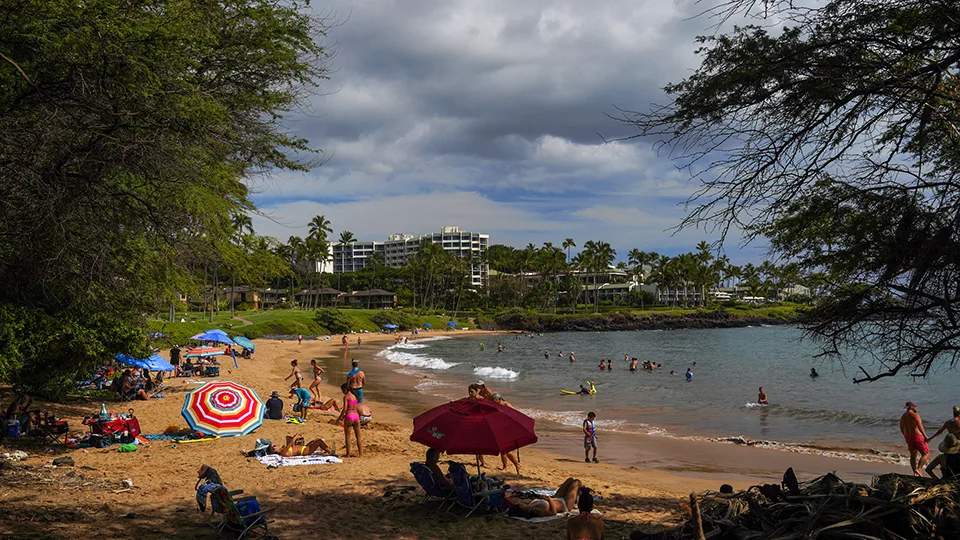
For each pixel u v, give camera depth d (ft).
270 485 33.45
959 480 20.06
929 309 16.57
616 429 70.44
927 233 15.76
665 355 215.10
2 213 26.89
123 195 29.48
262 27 42.34
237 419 46.52
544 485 37.47
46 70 25.62
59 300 41.93
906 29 16.16
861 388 110.22
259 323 290.76
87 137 26.25
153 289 46.39
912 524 18.08
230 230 46.73
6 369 39.78
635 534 22.49
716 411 84.84
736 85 17.17
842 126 17.29
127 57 24.91
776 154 17.78
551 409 88.22
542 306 520.83
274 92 44.93
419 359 181.47
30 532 22.53
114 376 72.95
